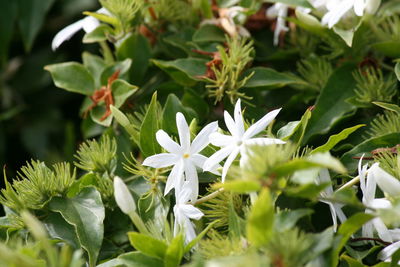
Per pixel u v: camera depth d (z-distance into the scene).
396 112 0.50
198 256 0.43
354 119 0.52
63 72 0.54
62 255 0.41
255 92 0.53
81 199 0.48
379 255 0.45
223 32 0.55
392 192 0.44
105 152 0.50
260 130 0.45
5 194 0.49
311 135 0.51
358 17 0.52
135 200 0.50
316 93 0.54
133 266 0.44
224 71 0.51
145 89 0.55
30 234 0.48
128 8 0.53
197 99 0.53
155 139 0.48
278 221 0.42
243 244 0.43
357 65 0.53
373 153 0.47
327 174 0.46
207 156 0.48
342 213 0.46
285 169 0.40
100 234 0.47
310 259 0.41
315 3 0.53
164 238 0.46
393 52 0.52
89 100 0.55
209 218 0.48
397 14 0.55
